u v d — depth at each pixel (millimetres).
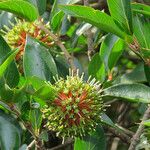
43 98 477
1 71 464
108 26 503
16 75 507
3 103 495
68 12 488
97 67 565
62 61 574
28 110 498
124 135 564
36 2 570
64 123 490
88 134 524
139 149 551
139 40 530
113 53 583
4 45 510
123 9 502
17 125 518
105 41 589
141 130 511
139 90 505
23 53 523
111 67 592
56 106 488
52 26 579
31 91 474
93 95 496
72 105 487
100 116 501
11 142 506
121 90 509
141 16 540
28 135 575
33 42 518
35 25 566
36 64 510
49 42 572
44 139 499
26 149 523
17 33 568
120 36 512
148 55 516
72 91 491
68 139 657
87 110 492
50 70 513
